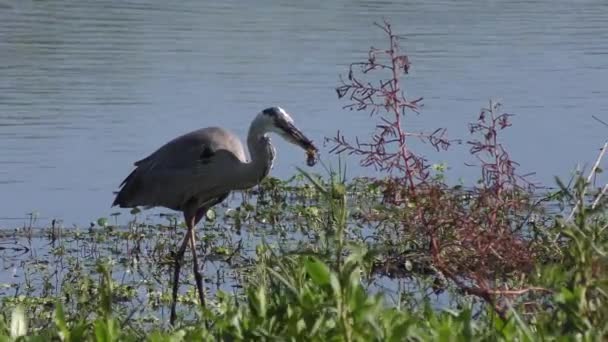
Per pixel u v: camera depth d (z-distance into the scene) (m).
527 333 6.16
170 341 6.36
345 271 5.74
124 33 24.09
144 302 11.16
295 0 28.78
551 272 7.17
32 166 15.97
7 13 25.67
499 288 9.12
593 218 10.02
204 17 26.17
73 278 11.77
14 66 20.95
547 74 21.38
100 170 15.87
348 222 13.14
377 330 5.66
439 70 21.48
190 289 11.62
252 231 13.53
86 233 13.47
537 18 27.00
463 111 18.75
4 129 17.42
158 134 17.39
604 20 26.89
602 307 6.19
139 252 12.84
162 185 11.88
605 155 16.70
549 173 15.81
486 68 21.73
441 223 10.47
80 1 27.41
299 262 7.78
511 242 10.32
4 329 6.77
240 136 17.28
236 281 11.90
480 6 28.61
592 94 20.03
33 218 13.95
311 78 20.64
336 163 16.38
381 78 20.78
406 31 24.98
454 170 15.93
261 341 6.05
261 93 19.61
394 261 11.73
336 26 25.38
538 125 18.25
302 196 14.81
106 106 18.66
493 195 10.84
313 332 5.86
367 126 17.80
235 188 11.91
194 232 13.28
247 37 24.00
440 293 10.98
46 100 18.97
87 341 6.39
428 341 6.06
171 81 20.38
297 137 11.62
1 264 12.39
